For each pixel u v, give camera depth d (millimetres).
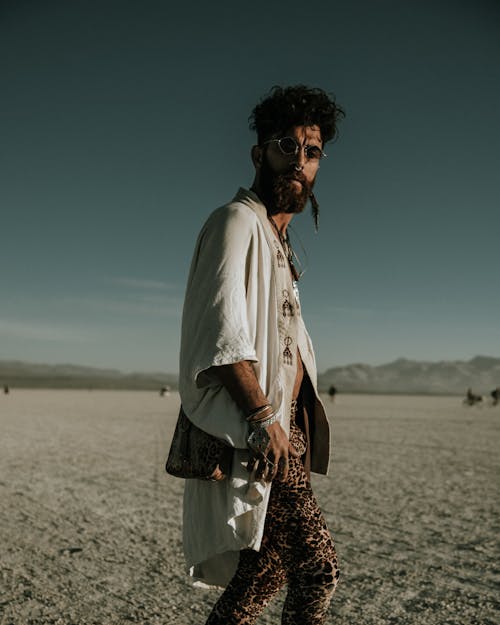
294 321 1969
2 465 10477
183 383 1799
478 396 55094
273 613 3641
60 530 5734
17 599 3832
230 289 1761
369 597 3961
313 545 1837
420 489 8539
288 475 1863
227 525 1768
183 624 3443
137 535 5578
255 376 1736
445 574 4480
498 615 3619
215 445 1769
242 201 1979
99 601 3818
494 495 8070
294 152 1990
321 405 2080
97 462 10969
